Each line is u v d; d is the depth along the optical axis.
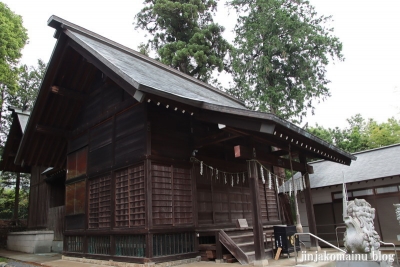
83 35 9.44
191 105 6.62
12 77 14.43
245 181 9.72
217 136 7.42
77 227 8.98
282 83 19.62
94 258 7.96
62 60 9.00
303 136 6.79
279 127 6.07
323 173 13.12
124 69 6.70
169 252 6.80
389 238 11.51
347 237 4.82
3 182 21.95
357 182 11.12
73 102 9.98
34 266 8.68
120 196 7.57
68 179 9.95
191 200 7.64
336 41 18.69
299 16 19.53
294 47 18.61
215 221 8.18
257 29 19.03
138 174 7.13
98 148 8.73
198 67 21.03
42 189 15.02
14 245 14.55
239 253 6.55
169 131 7.59
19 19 15.07
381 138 25.73
